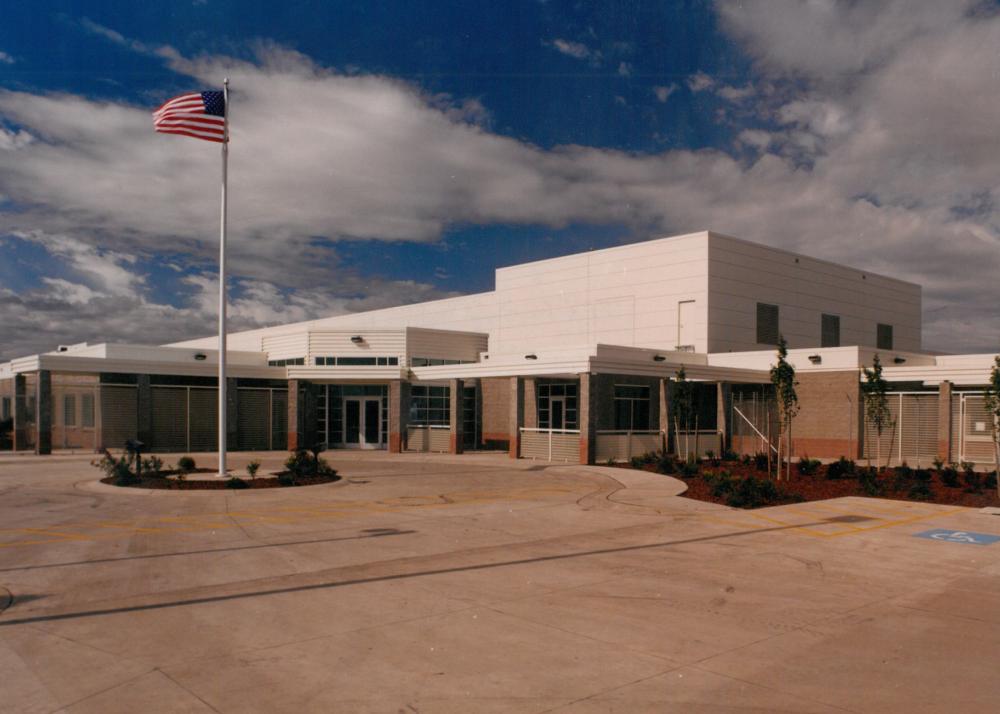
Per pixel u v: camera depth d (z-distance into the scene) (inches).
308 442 1352.1
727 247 1488.7
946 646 258.8
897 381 1119.0
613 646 255.1
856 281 1814.7
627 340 1576.0
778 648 255.0
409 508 598.5
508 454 1181.1
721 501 645.9
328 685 217.9
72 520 529.3
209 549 424.5
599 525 520.4
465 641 259.1
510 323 1840.6
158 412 1231.5
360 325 2338.8
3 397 1504.7
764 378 1269.7
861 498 669.9
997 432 717.3
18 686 216.5
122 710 199.3
